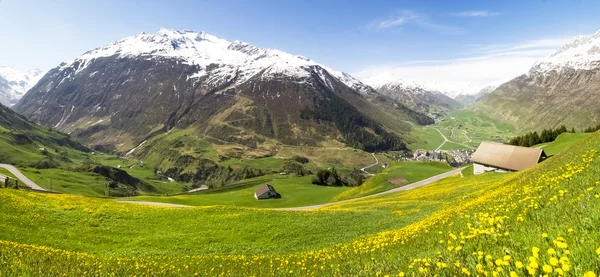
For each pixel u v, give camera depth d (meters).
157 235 37.53
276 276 14.55
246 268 18.12
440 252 8.80
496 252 7.24
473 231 9.77
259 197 129.12
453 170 122.94
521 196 15.96
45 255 16.58
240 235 37.81
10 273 10.97
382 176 120.25
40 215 38.22
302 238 36.59
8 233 32.44
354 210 50.59
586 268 5.18
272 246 34.53
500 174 70.75
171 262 22.73
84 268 14.02
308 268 15.18
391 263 10.16
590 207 8.19
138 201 109.00
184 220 42.72
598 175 12.63
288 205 117.38
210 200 123.31
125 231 38.25
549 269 4.78
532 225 8.72
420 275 7.36
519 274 5.50
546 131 148.50
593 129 141.12
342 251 19.27
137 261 22.52
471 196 40.66
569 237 6.75
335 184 174.62
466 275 6.54
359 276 9.84
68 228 36.78
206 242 35.78
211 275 16.45
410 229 21.78
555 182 15.24
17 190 45.66
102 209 43.78
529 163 87.31
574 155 26.14
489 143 98.94
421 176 116.44
